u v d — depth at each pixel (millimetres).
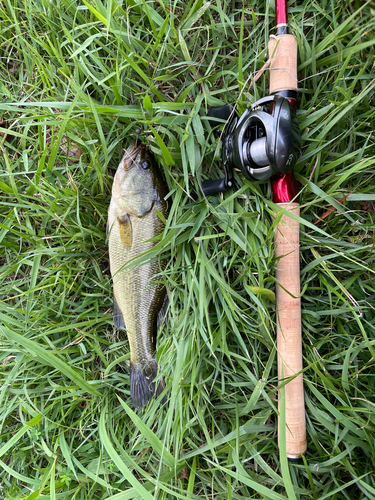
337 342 388
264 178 336
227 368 380
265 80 369
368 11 317
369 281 382
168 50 368
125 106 365
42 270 418
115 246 378
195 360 375
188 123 356
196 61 380
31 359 392
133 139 390
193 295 384
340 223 389
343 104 352
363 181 376
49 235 415
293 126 312
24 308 417
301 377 358
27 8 390
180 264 388
